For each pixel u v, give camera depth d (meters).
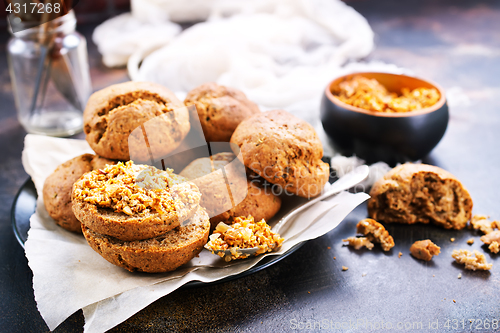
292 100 0.60
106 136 0.44
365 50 0.71
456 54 0.74
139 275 0.40
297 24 0.73
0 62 0.71
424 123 0.48
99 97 0.46
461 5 0.90
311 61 0.69
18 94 0.58
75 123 0.59
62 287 0.39
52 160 0.49
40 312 0.38
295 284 0.42
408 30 0.81
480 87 0.67
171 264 0.40
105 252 0.40
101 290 0.39
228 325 0.39
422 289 0.42
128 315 0.38
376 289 0.42
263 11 0.78
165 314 0.40
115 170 0.42
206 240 0.41
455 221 0.47
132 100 0.45
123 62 0.71
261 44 0.70
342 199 0.44
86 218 0.39
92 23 0.80
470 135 0.58
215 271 0.41
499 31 0.80
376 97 0.51
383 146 0.49
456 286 0.42
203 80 0.67
